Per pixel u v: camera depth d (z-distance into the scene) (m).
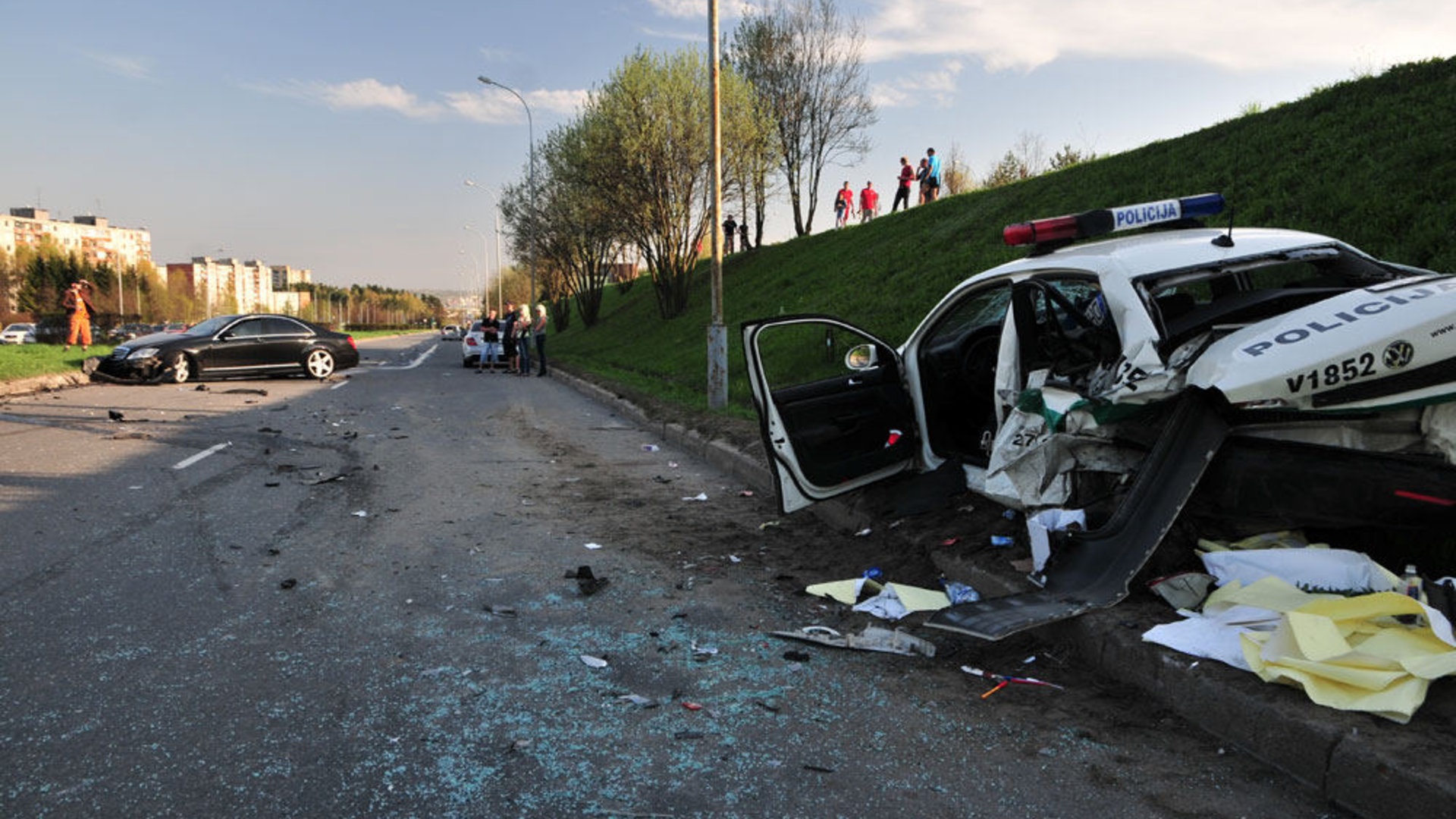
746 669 3.57
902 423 5.83
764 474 7.65
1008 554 4.56
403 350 45.22
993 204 20.38
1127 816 2.46
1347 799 2.44
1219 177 12.73
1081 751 2.84
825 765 2.77
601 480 8.05
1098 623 3.45
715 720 3.10
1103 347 4.51
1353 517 3.36
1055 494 4.25
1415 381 3.19
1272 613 3.21
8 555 5.09
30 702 3.19
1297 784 2.59
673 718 3.11
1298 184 10.77
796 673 3.54
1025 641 3.78
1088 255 4.43
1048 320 5.00
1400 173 9.27
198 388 16.33
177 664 3.57
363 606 4.34
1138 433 3.98
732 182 29.22
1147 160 16.39
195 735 2.95
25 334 52.91
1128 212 4.75
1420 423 3.27
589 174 29.84
